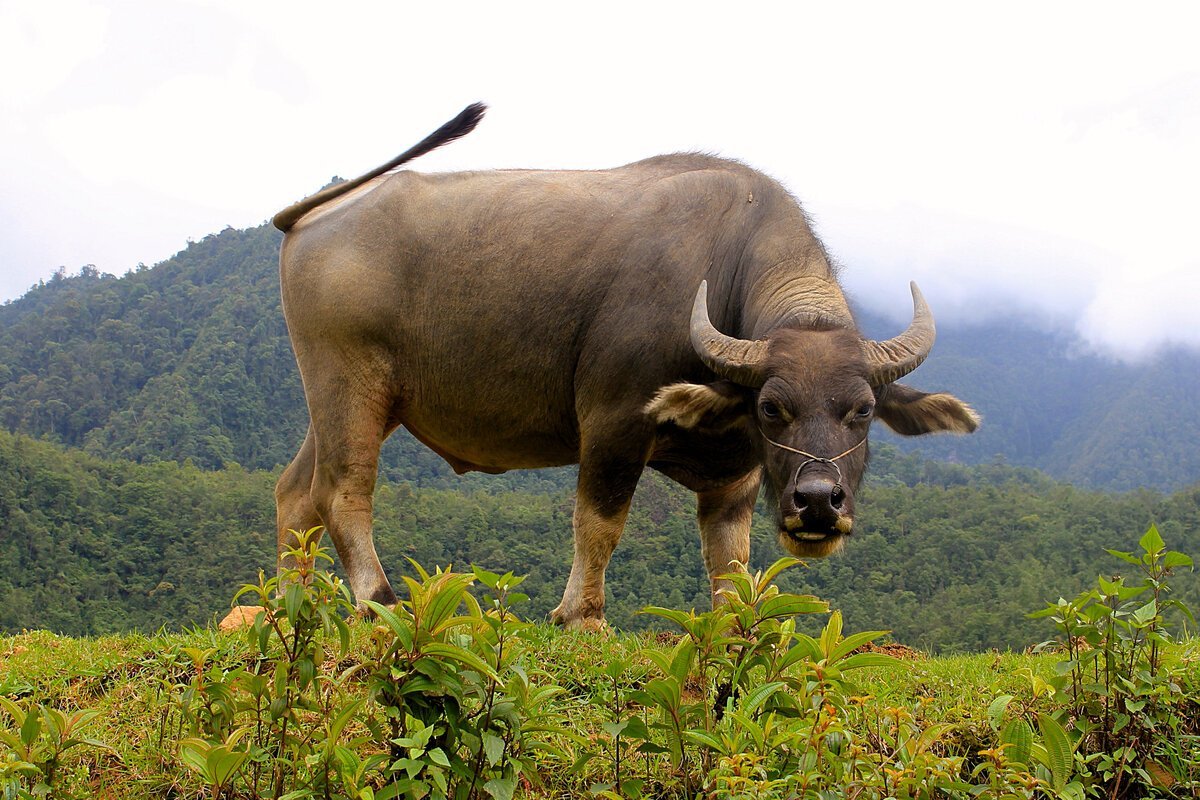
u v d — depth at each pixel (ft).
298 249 23.84
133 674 17.47
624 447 21.53
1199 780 15.31
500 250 22.88
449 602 11.66
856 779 11.62
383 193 23.76
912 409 20.56
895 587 97.40
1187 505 114.01
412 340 23.48
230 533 109.19
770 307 20.84
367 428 23.29
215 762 11.20
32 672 17.34
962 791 12.16
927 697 17.39
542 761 14.79
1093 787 14.51
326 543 26.32
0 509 103.55
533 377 22.81
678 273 21.70
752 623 12.76
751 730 11.75
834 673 12.37
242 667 16.14
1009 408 640.58
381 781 13.35
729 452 21.52
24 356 221.05
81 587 97.14
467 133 24.36
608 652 18.01
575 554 22.02
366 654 16.78
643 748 13.29
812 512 17.80
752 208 22.44
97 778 14.46
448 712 11.94
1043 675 16.90
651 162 24.25
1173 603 15.12
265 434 190.49
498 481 159.63
